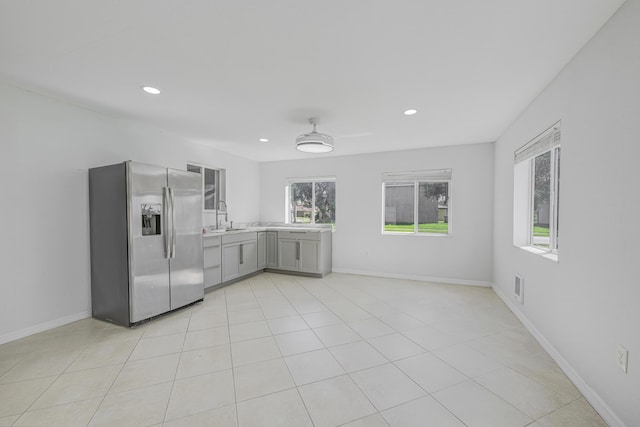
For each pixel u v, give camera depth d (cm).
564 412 182
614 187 171
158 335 291
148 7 162
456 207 501
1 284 267
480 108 323
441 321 330
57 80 258
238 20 175
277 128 404
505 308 375
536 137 292
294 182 642
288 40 197
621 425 162
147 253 320
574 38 194
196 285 384
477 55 215
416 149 526
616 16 167
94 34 189
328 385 208
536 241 335
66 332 295
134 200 307
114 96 293
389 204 558
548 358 248
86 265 332
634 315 154
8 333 272
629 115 158
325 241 559
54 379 214
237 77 251
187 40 196
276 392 200
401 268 539
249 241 535
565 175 230
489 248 480
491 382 213
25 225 282
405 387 206
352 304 389
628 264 159
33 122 286
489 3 160
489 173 479
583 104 204
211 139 464
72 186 318
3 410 181
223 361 241
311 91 280
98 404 187
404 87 271
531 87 270
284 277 547
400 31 187
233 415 177
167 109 330
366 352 257
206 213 519
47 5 160
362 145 502
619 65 166
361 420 174
